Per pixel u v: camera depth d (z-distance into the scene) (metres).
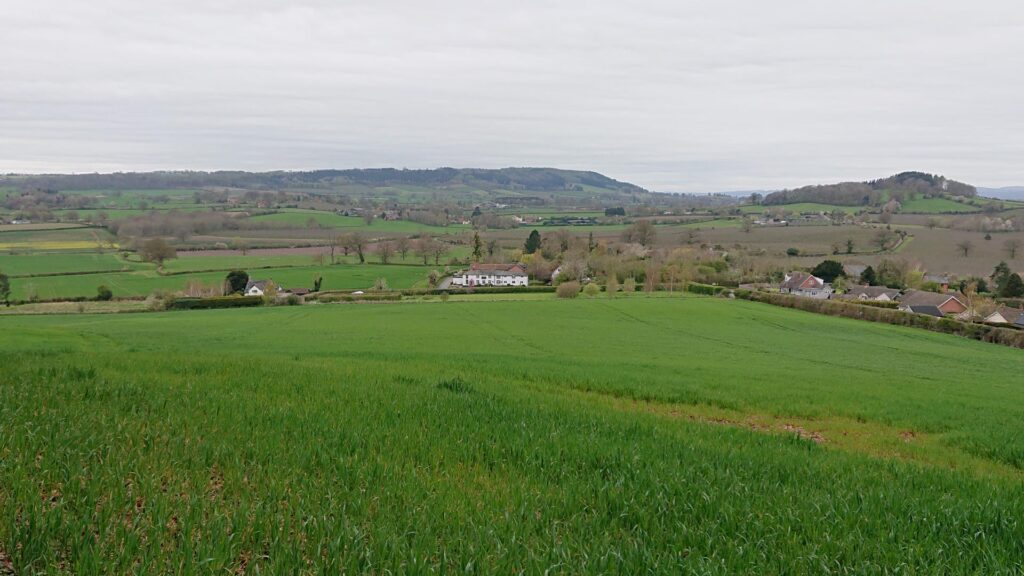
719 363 35.97
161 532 6.28
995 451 15.91
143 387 14.26
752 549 7.10
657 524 7.80
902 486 10.40
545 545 6.88
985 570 7.09
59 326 50.28
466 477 9.34
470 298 84.00
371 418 12.52
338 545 6.25
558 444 11.23
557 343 46.09
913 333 58.34
